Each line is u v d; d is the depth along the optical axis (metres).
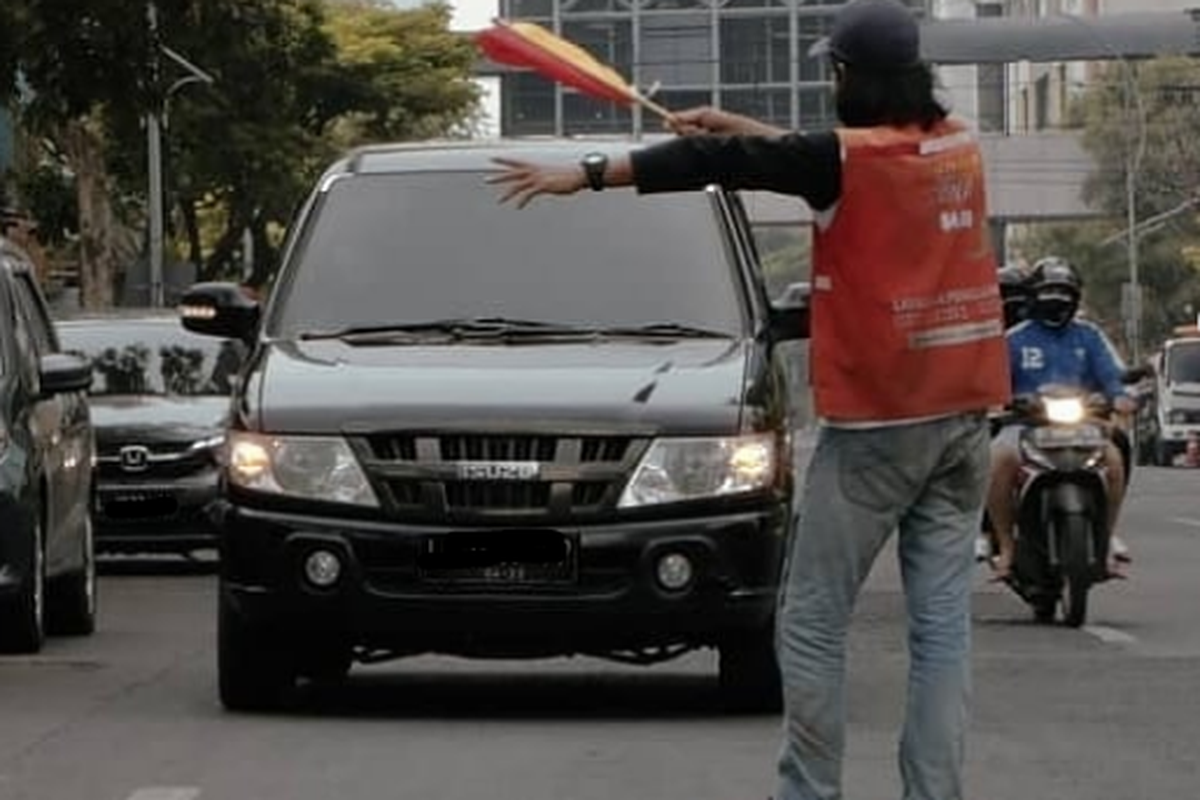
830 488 10.29
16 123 46.72
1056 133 104.31
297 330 16.08
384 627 14.70
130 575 28.50
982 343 10.22
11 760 14.02
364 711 15.93
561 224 16.48
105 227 55.91
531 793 12.88
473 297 16.12
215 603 24.61
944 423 10.22
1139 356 101.00
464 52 69.00
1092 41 70.44
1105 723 15.48
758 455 14.81
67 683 17.53
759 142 9.90
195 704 16.28
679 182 9.90
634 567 14.57
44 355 20.83
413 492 14.64
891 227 10.02
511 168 10.62
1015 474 21.70
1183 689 17.09
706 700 16.48
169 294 58.38
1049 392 21.55
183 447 27.55
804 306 16.23
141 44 33.69
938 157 10.07
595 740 14.64
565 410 14.67
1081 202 103.88
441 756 14.05
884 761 14.01
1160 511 41.59
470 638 14.75
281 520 14.74
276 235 73.38
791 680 10.45
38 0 33.03
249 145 59.19
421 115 67.50
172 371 29.31
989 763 13.98
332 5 68.88
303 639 15.10
